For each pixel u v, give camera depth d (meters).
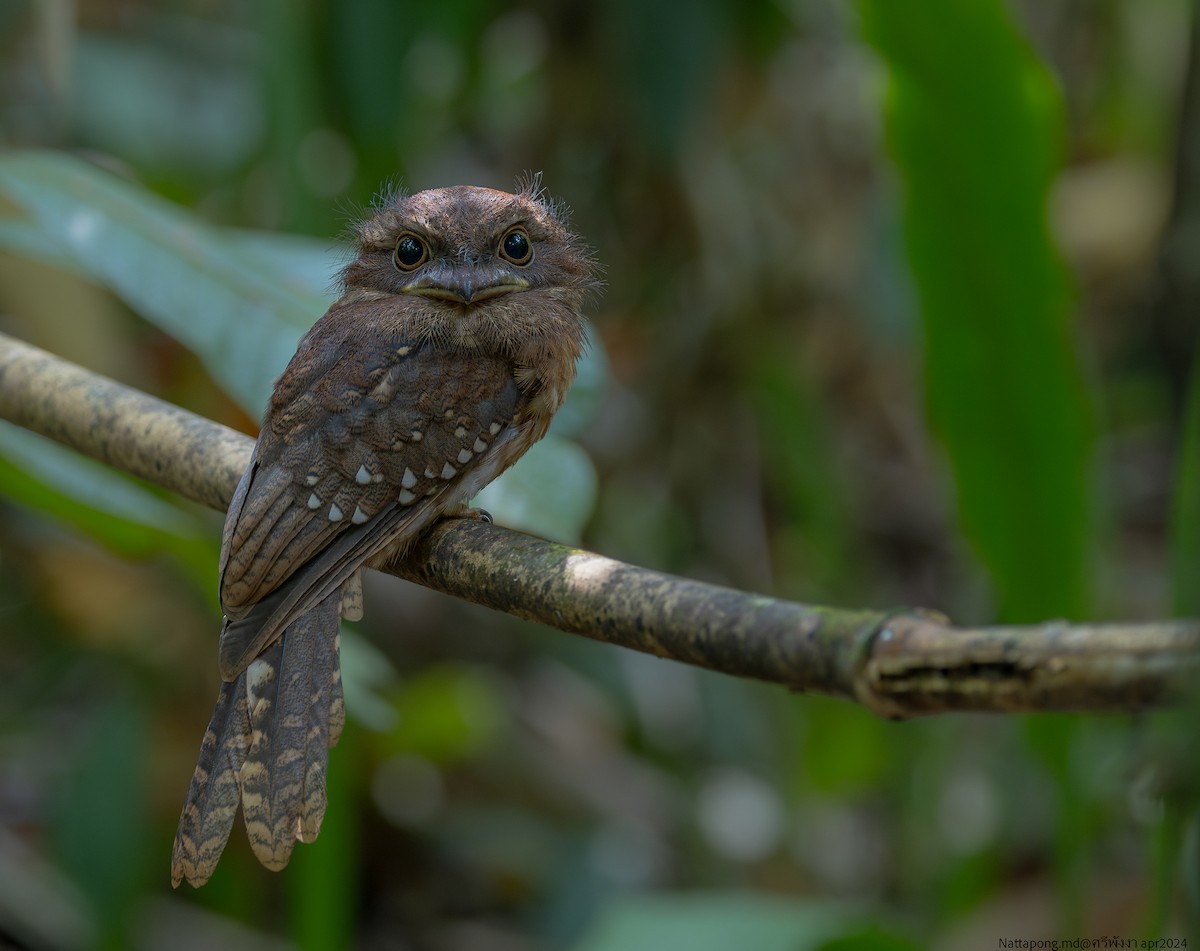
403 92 10.60
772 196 13.09
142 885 11.03
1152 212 15.00
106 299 10.10
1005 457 8.35
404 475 6.46
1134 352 15.42
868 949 7.77
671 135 11.37
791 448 12.60
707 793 12.98
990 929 11.60
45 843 12.09
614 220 12.49
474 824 12.61
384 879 12.88
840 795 12.56
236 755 5.67
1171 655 3.65
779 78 13.23
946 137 7.91
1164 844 7.46
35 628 12.29
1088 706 3.79
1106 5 14.67
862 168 13.02
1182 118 13.05
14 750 12.58
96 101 12.35
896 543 15.16
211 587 8.27
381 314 6.95
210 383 11.05
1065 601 8.51
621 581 5.01
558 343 7.16
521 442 7.12
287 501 6.25
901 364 13.30
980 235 8.04
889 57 7.82
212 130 12.74
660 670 13.70
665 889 12.28
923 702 4.04
